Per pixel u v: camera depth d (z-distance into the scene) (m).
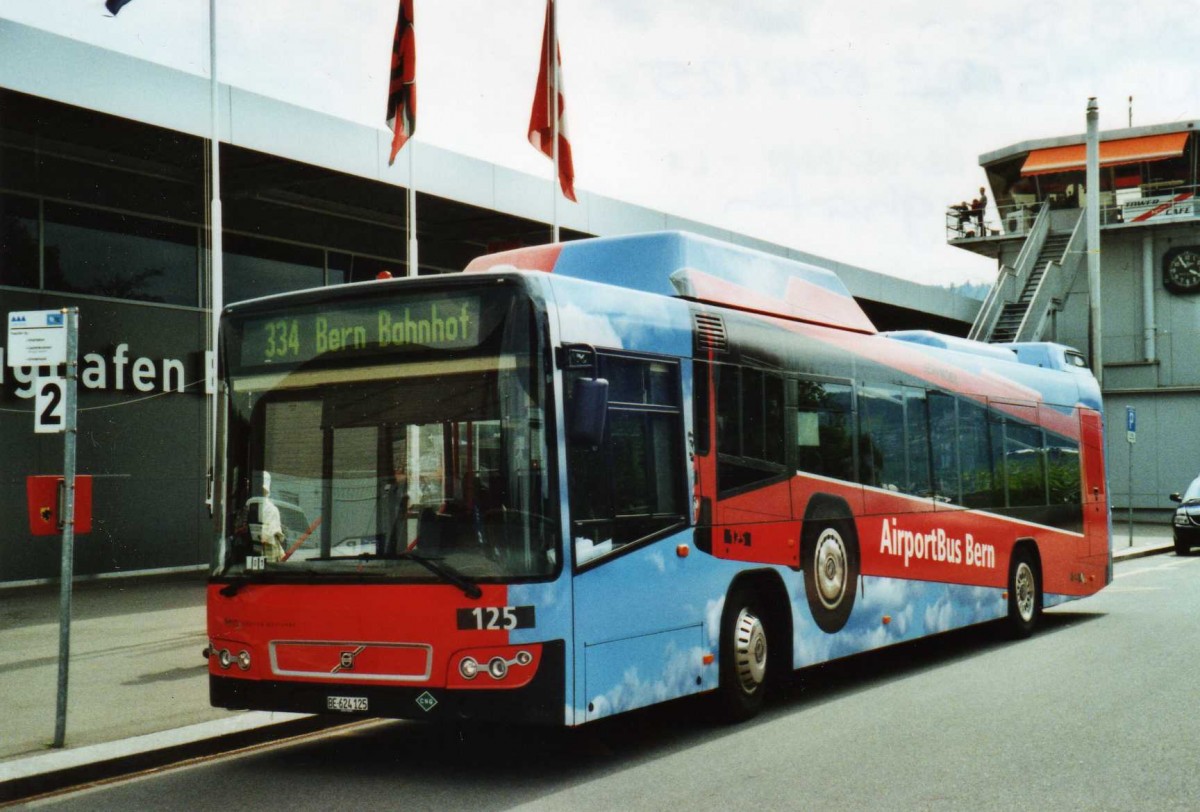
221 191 20.36
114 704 9.45
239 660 7.68
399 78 16.97
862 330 11.27
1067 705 9.41
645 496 8.02
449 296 7.44
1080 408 15.98
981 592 12.97
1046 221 42.62
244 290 21.16
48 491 8.16
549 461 7.20
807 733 8.59
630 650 7.73
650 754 8.05
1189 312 40.47
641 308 8.23
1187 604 16.89
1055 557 14.84
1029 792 6.79
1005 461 13.81
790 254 32.25
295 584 7.52
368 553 7.38
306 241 22.02
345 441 7.56
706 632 8.55
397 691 7.21
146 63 16.73
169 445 20.00
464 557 7.15
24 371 18.16
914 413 11.86
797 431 9.84
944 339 13.23
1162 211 40.56
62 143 18.47
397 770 7.74
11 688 10.11
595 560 7.47
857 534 10.57
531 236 24.83
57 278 18.70
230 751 8.45
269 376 7.86
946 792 6.82
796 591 9.62
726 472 8.88
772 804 6.62
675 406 8.42
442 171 21.05
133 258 19.69
